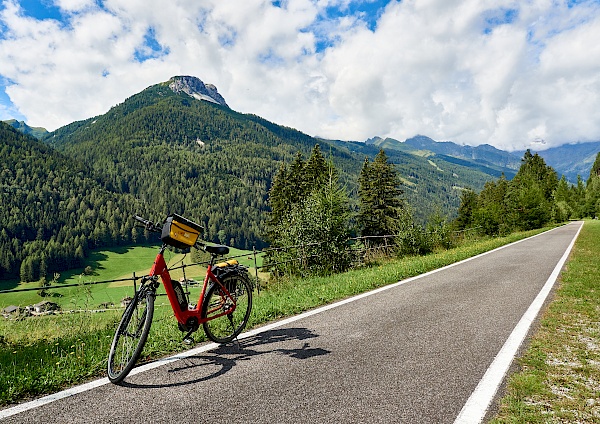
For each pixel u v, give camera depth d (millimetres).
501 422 2725
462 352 4203
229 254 4918
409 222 18766
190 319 4457
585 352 4145
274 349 4512
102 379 3744
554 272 10008
